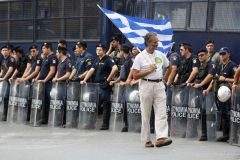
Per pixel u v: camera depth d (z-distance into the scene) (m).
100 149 13.20
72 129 17.36
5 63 19.98
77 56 18.02
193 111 15.10
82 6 20.67
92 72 17.33
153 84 12.98
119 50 18.28
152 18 19.11
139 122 16.45
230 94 14.38
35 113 18.38
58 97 17.89
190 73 15.79
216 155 12.38
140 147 13.48
